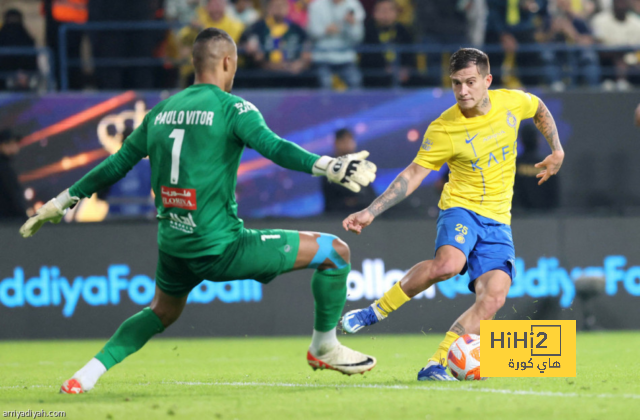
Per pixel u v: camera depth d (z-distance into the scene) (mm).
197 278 10734
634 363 15703
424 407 9172
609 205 27500
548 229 26500
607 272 26625
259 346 22500
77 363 17906
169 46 31141
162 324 11328
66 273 26094
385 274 26359
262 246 10539
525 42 31953
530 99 13281
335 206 27094
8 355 20391
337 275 11039
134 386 12156
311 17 31703
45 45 32031
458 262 12227
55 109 26656
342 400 9812
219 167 10219
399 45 32156
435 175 27281
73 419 8617
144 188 27000
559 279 26406
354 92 27312
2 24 31781
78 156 26734
